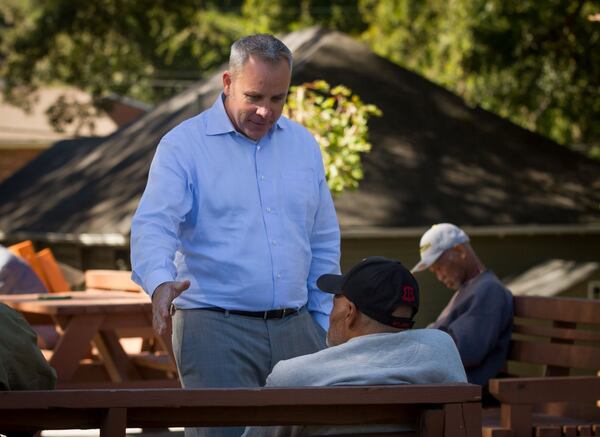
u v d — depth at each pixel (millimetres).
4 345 3969
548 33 24250
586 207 19906
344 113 11062
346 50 21828
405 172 19438
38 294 8555
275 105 4898
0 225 24781
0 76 38719
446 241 7277
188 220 4965
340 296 4105
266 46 4852
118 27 36344
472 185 19609
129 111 42188
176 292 4492
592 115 26141
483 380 7023
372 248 18125
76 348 7277
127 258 20406
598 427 5777
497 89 25891
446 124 21078
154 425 3434
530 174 20453
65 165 26797
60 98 38500
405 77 21859
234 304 4934
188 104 23984
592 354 6621
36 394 3250
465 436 3639
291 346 5039
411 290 4035
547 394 5637
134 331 8352
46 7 35500
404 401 3584
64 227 21719
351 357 3920
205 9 47969
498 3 23953
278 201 5035
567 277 15359
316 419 3594
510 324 7129
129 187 21609
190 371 4953
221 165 4945
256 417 3527
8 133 38562
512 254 19172
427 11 31547
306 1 45625
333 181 10672
